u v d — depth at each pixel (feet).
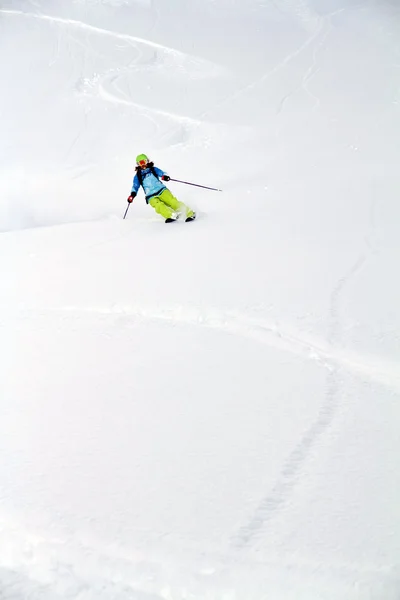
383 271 13.46
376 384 8.75
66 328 11.46
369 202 22.49
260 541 5.91
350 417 7.93
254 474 6.88
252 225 20.44
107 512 6.39
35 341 10.94
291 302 11.90
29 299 13.50
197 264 15.37
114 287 13.78
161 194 24.21
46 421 8.19
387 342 9.92
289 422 7.89
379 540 5.81
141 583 5.71
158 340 10.64
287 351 9.94
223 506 6.40
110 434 7.80
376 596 5.32
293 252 15.75
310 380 8.96
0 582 5.90
